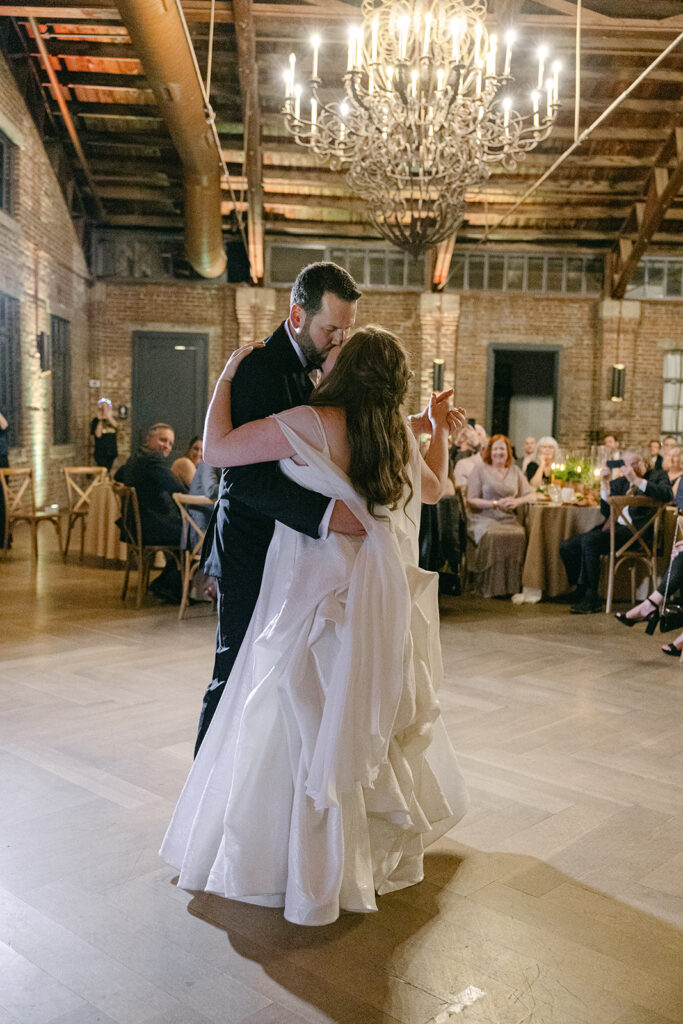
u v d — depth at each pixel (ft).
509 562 22.61
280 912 7.19
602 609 21.30
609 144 39.01
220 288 46.75
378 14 22.06
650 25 30.14
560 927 7.06
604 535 21.12
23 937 6.74
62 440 42.93
